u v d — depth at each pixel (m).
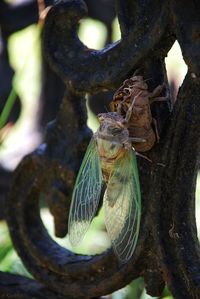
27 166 0.51
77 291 0.50
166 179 0.46
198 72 0.44
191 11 0.44
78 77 0.48
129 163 0.48
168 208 0.46
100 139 0.49
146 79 0.47
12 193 0.52
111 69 0.47
